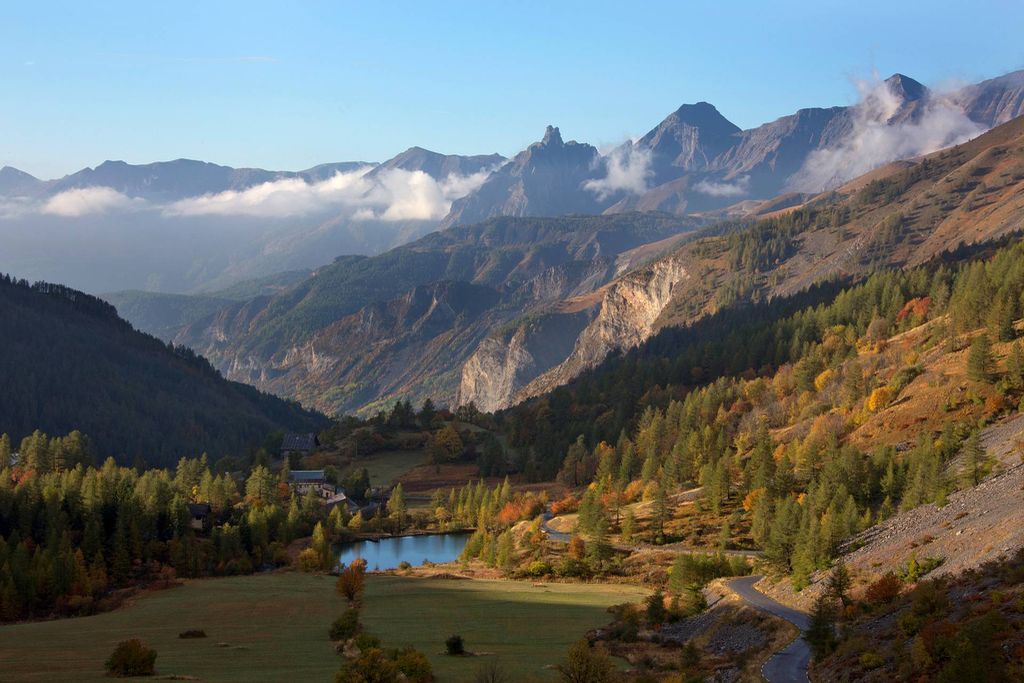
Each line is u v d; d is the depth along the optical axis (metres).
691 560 135.38
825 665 76.69
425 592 149.62
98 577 163.38
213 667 87.81
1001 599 70.00
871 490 163.75
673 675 83.81
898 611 81.94
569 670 79.94
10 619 140.88
